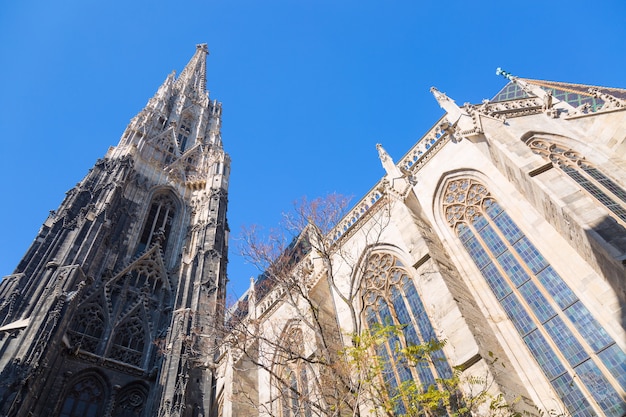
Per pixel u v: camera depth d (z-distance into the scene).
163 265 50.44
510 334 19.47
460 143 27.23
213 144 82.38
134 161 62.19
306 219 23.70
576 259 18.67
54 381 33.28
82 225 44.94
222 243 53.31
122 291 44.62
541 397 17.22
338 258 30.41
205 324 36.00
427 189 27.66
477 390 16.27
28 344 31.17
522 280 20.42
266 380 29.45
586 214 17.19
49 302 35.22
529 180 20.56
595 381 16.17
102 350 38.62
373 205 30.61
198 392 33.94
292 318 28.22
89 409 34.31
